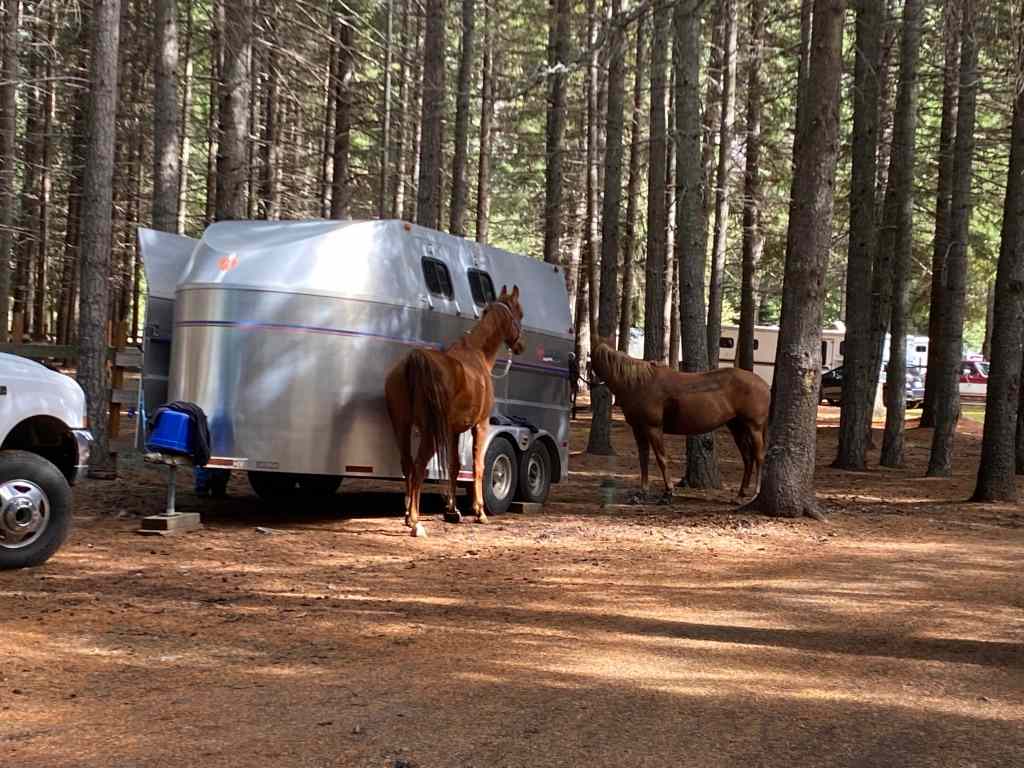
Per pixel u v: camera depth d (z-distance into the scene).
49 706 4.78
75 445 8.54
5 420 7.91
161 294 11.13
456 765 4.11
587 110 26.75
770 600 7.80
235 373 10.25
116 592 7.40
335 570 8.62
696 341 14.97
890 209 20.95
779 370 13.98
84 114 24.09
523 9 25.56
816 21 11.98
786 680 5.53
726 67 20.39
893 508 13.70
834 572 9.04
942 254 23.78
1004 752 4.39
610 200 19.31
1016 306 14.33
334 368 10.67
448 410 10.49
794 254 12.27
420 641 6.22
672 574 8.81
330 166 31.73
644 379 13.41
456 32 26.98
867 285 19.78
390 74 25.42
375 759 4.16
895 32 20.58
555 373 14.16
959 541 11.02
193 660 5.68
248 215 23.31
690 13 14.32
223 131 17.80
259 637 6.24
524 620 6.90
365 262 11.01
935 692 5.35
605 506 13.37
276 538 10.08
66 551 8.89
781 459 12.34
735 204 26.03
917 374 40.97
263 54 17.38
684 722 4.72
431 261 11.97
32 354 13.59
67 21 19.03
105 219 13.48
